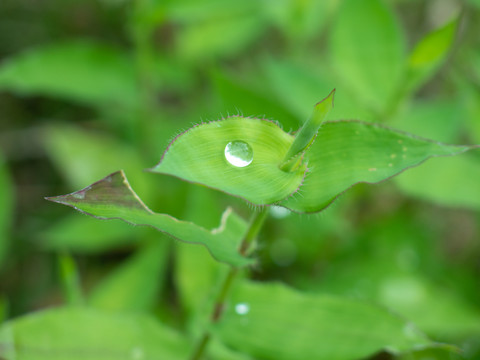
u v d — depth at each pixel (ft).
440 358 0.97
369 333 0.70
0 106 1.50
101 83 1.22
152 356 0.75
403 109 0.98
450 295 1.04
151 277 1.07
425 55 0.84
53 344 0.73
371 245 1.17
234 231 0.63
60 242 1.14
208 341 0.71
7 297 1.26
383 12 0.94
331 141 0.59
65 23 1.60
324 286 1.09
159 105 1.61
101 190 0.56
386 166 0.58
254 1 1.17
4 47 1.53
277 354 0.69
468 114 1.03
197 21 1.30
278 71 0.99
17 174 1.45
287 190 0.56
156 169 0.54
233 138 0.56
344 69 0.97
